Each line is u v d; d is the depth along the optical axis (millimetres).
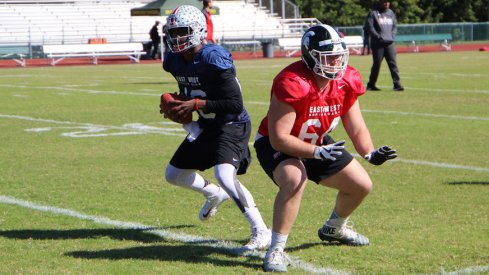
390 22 44938
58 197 18609
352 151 25219
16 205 17750
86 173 21719
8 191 19297
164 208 17438
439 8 151500
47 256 13641
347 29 113062
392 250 13812
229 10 112312
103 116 35219
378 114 34469
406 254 13547
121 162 23469
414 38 109188
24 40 96438
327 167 13125
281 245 12727
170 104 14000
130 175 21391
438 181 20156
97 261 13312
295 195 12570
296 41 98938
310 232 15188
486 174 21031
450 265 12836
